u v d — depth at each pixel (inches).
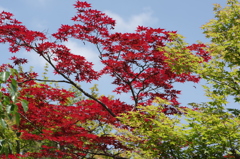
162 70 549.0
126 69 529.0
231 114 350.0
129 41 499.5
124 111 499.8
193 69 417.4
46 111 486.6
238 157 340.5
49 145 729.6
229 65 418.3
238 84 402.9
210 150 347.9
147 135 376.2
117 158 483.2
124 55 524.7
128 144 410.6
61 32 509.7
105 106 497.4
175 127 350.9
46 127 505.4
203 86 371.9
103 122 534.3
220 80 408.2
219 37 430.6
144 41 495.8
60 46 494.3
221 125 331.6
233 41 405.1
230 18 442.9
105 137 459.2
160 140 365.4
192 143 351.9
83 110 484.1
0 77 147.7
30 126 521.0
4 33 480.4
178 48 417.1
